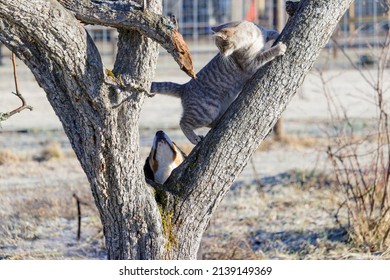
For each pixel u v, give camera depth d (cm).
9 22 732
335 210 1412
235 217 1430
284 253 1226
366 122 2031
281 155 1880
